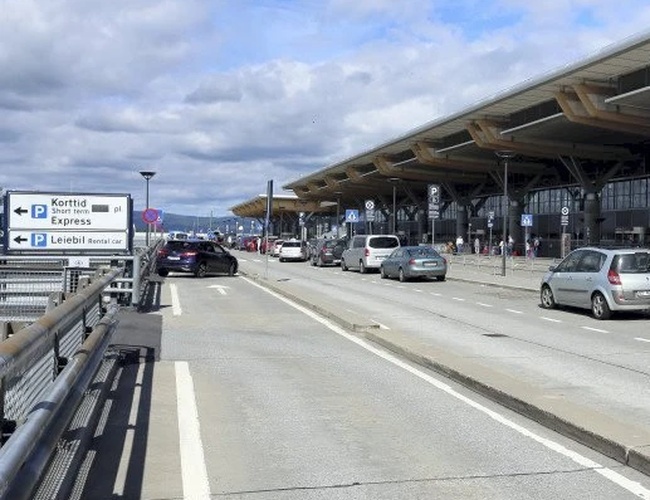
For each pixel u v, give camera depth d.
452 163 59.94
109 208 17.56
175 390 8.45
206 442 6.32
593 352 11.56
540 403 7.13
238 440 6.39
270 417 7.22
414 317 16.75
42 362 5.07
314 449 6.12
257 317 16.30
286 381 9.08
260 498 4.95
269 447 6.18
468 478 5.36
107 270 12.45
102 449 6.07
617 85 35.91
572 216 61.44
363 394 8.31
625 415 7.24
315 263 44.84
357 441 6.36
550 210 65.88
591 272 16.70
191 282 28.62
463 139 55.34
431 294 23.55
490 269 39.44
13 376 3.86
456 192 77.06
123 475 5.41
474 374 8.73
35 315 13.52
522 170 62.44
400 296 22.70
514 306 19.47
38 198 17.22
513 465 5.66
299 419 7.14
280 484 5.24
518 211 69.44
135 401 7.87
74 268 14.88
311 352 11.43
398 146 63.56
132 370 9.71
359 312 17.86
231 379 9.18
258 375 9.47
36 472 3.20
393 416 7.26
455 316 16.98
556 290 18.19
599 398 8.08
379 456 5.91
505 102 42.19
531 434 6.57
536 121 42.47
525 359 10.86
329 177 90.62
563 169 62.22
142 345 11.54
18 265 16.30
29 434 3.09
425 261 29.61
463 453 5.99
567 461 5.76
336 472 5.51
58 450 5.14
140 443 6.27
